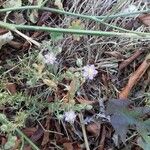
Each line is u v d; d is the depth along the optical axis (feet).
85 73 0.55
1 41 0.57
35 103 0.56
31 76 0.57
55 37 0.57
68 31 0.55
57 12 0.58
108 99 0.60
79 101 0.59
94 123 0.59
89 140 0.59
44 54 0.60
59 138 0.59
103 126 0.60
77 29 0.56
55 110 0.56
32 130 0.58
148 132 0.57
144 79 0.61
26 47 0.61
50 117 0.58
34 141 0.58
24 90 0.59
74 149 0.58
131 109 0.58
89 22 0.63
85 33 0.55
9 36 0.57
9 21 0.62
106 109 0.57
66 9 0.64
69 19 0.63
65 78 0.58
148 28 0.64
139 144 0.55
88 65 0.57
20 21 0.62
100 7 0.64
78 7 0.64
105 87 0.61
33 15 0.62
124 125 0.56
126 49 0.62
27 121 0.58
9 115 0.58
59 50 0.57
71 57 0.61
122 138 0.55
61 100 0.56
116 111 0.57
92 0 0.64
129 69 0.62
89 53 0.62
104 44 0.62
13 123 0.54
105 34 0.55
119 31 0.63
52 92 0.59
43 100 0.59
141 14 0.64
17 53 0.61
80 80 0.58
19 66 0.59
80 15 0.57
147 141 0.55
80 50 0.62
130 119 0.57
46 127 0.58
